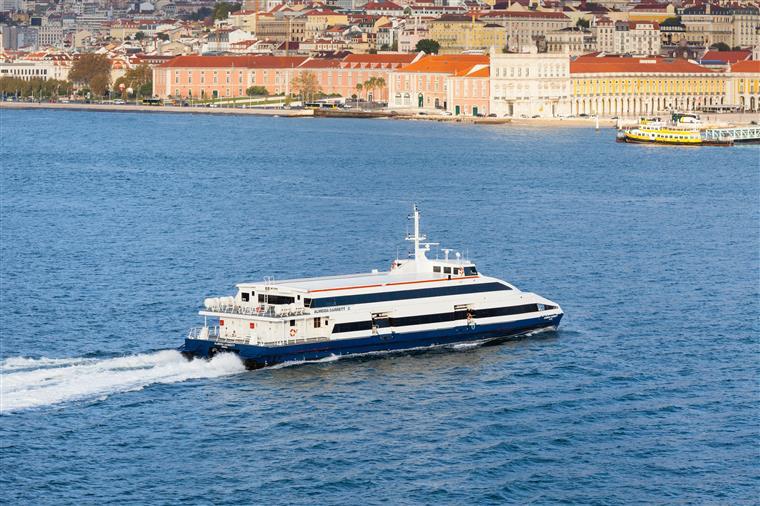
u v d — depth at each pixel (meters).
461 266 187.38
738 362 179.38
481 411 159.75
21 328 194.88
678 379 171.62
